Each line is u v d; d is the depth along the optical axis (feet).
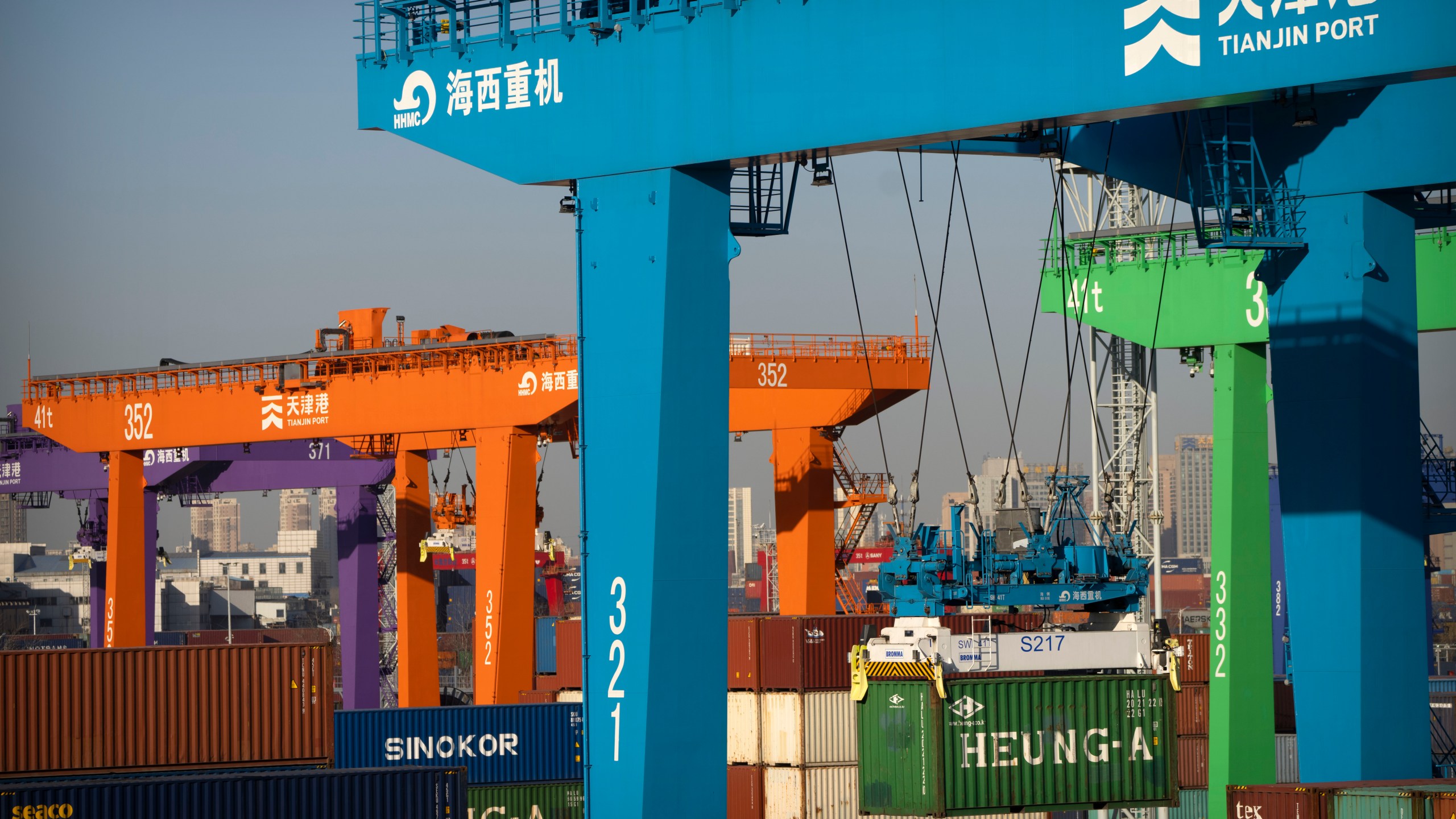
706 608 170.60
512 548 314.35
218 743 222.89
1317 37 149.07
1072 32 157.07
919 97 162.20
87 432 377.30
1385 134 195.21
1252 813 185.68
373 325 363.15
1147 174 209.05
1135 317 284.00
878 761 201.26
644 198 173.37
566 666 317.63
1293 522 200.54
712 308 173.58
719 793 169.89
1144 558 210.18
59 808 189.26
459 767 207.62
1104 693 203.51
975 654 199.31
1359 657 195.42
